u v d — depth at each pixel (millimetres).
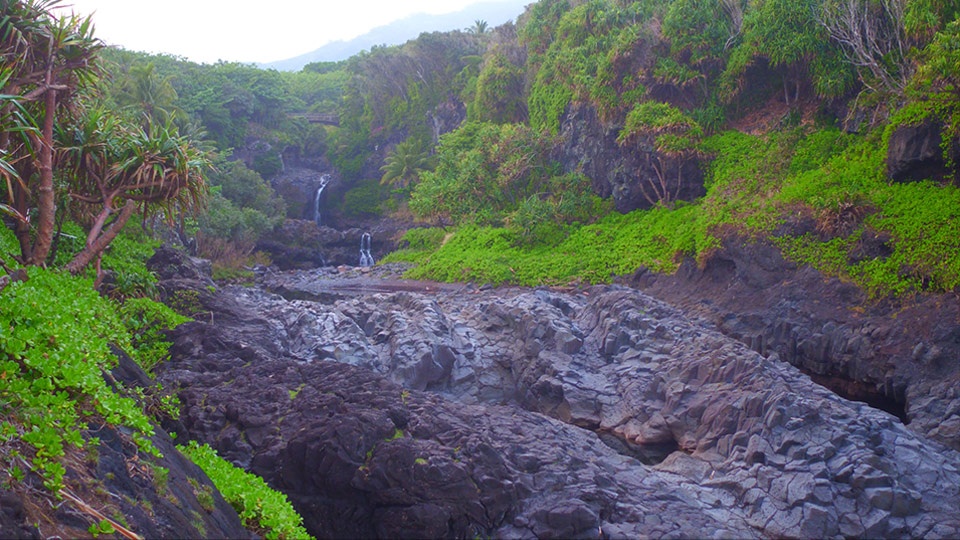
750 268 29344
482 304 28078
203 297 23125
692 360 19688
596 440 15711
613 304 24594
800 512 13180
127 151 15695
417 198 53188
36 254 13992
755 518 13531
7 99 12391
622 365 21703
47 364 7344
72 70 14977
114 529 5805
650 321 22750
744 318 27656
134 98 53312
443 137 59062
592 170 45281
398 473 11695
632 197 41625
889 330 22594
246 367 15922
